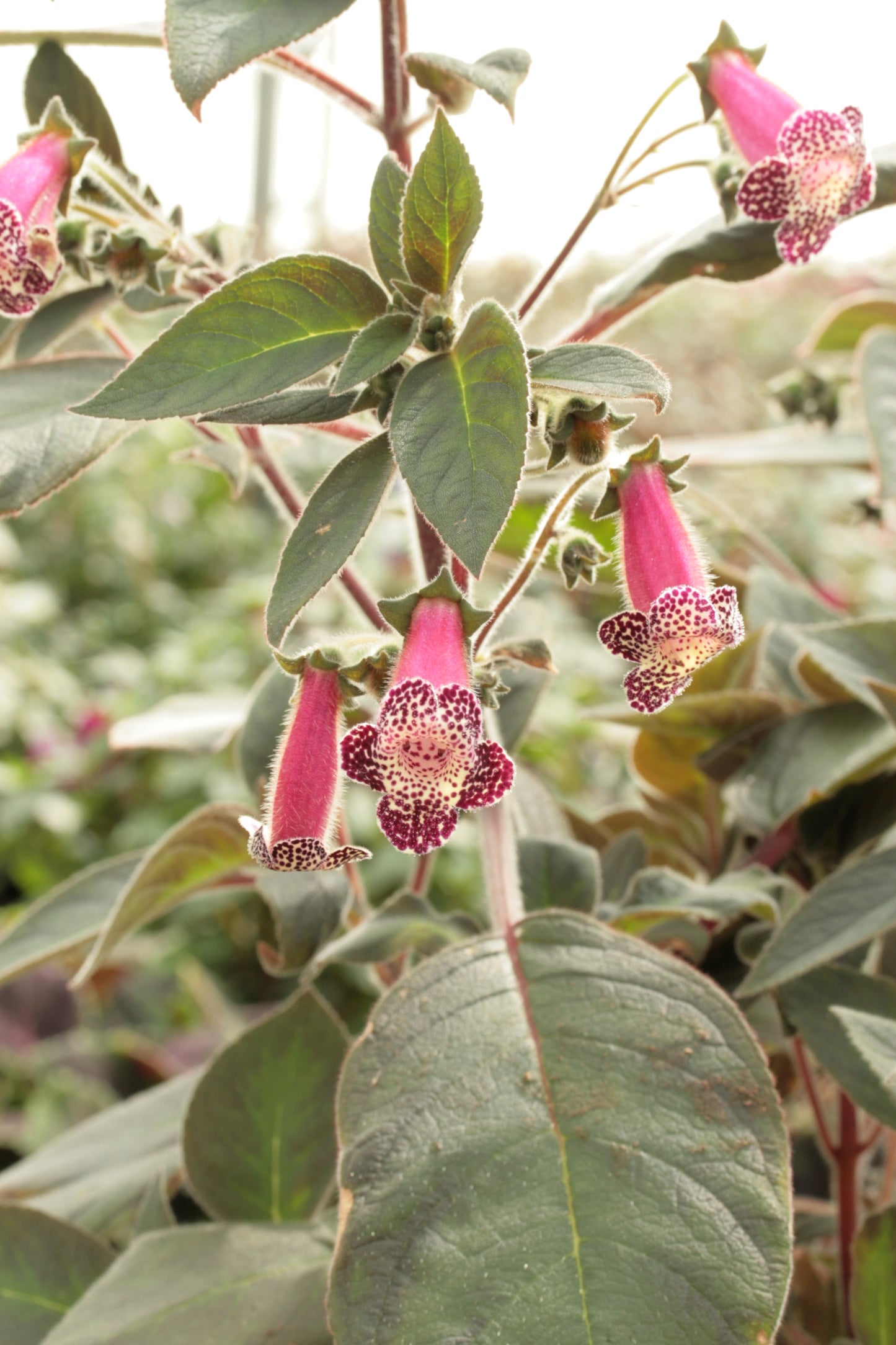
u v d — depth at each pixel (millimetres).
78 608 1702
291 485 402
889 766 416
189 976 976
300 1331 326
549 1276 275
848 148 323
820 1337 414
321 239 1998
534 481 455
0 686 1384
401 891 376
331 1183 386
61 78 386
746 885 387
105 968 1029
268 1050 392
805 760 415
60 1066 831
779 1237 278
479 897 1117
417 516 350
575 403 298
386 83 361
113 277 347
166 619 1667
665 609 287
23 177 320
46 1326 378
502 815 371
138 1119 476
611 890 427
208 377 280
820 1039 355
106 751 1322
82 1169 453
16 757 1398
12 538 1680
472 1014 311
